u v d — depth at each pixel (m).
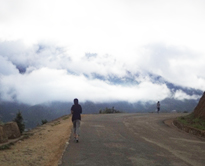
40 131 17.81
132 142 11.81
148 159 8.45
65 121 25.52
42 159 8.94
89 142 11.45
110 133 14.82
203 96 22.27
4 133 12.80
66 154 8.88
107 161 7.98
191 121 19.44
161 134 15.37
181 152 9.93
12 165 8.09
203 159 8.90
